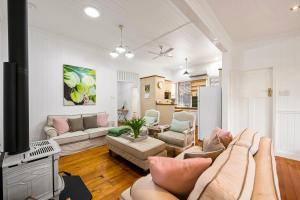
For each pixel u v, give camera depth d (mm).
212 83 6027
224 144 1793
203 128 4078
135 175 2271
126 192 1159
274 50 3156
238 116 3635
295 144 2938
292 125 2967
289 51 2994
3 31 2809
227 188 660
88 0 2312
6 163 1069
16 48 1216
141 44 4109
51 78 3541
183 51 4672
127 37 3674
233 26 2824
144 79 5777
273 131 3152
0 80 2762
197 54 4965
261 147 1448
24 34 1250
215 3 2178
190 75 6699
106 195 1815
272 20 2602
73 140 3090
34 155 1200
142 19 2842
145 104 5758
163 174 928
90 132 3396
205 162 945
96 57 4387
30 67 3240
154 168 969
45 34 3420
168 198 830
